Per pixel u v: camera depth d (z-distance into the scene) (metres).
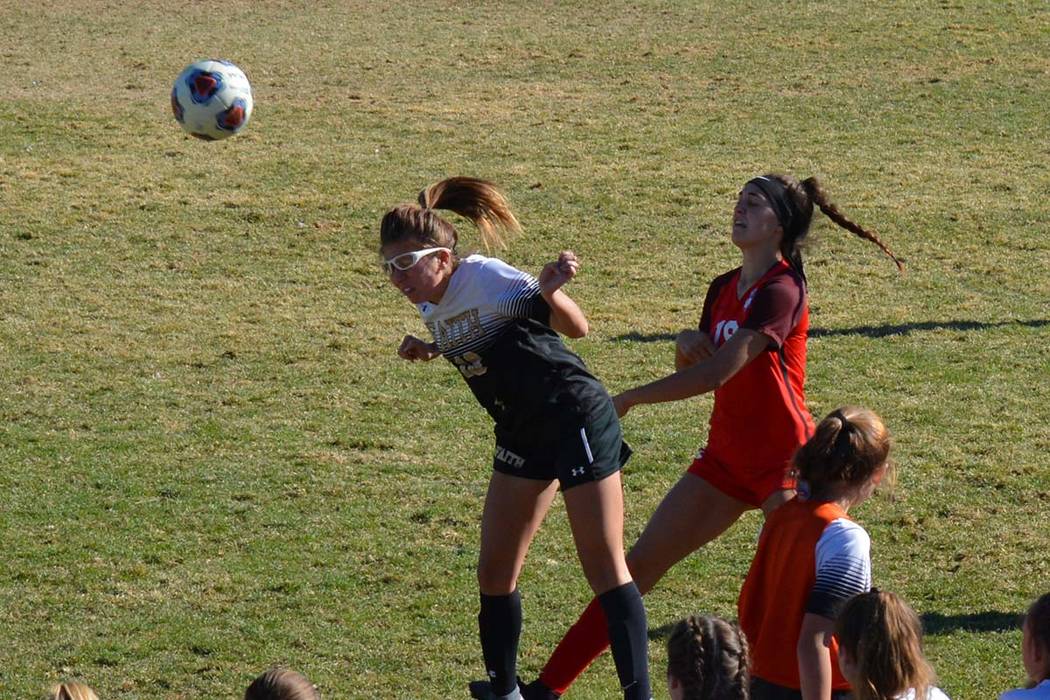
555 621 29.80
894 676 15.60
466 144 79.38
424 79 94.00
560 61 98.38
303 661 28.05
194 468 39.00
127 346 50.25
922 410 43.19
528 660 27.95
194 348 50.16
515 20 110.38
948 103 87.44
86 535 34.38
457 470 39.00
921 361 48.16
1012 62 95.50
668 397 20.28
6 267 59.25
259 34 106.38
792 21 107.19
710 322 22.34
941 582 31.22
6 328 51.88
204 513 35.84
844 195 70.00
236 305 55.34
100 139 79.06
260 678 16.23
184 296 56.28
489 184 20.17
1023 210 67.44
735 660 15.70
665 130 82.25
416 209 19.23
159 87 91.12
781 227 21.34
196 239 63.62
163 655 28.30
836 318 53.16
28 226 64.44
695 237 64.44
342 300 56.28
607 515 19.12
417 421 43.09
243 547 33.81
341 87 91.94
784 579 18.19
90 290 56.75
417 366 48.66
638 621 19.34
